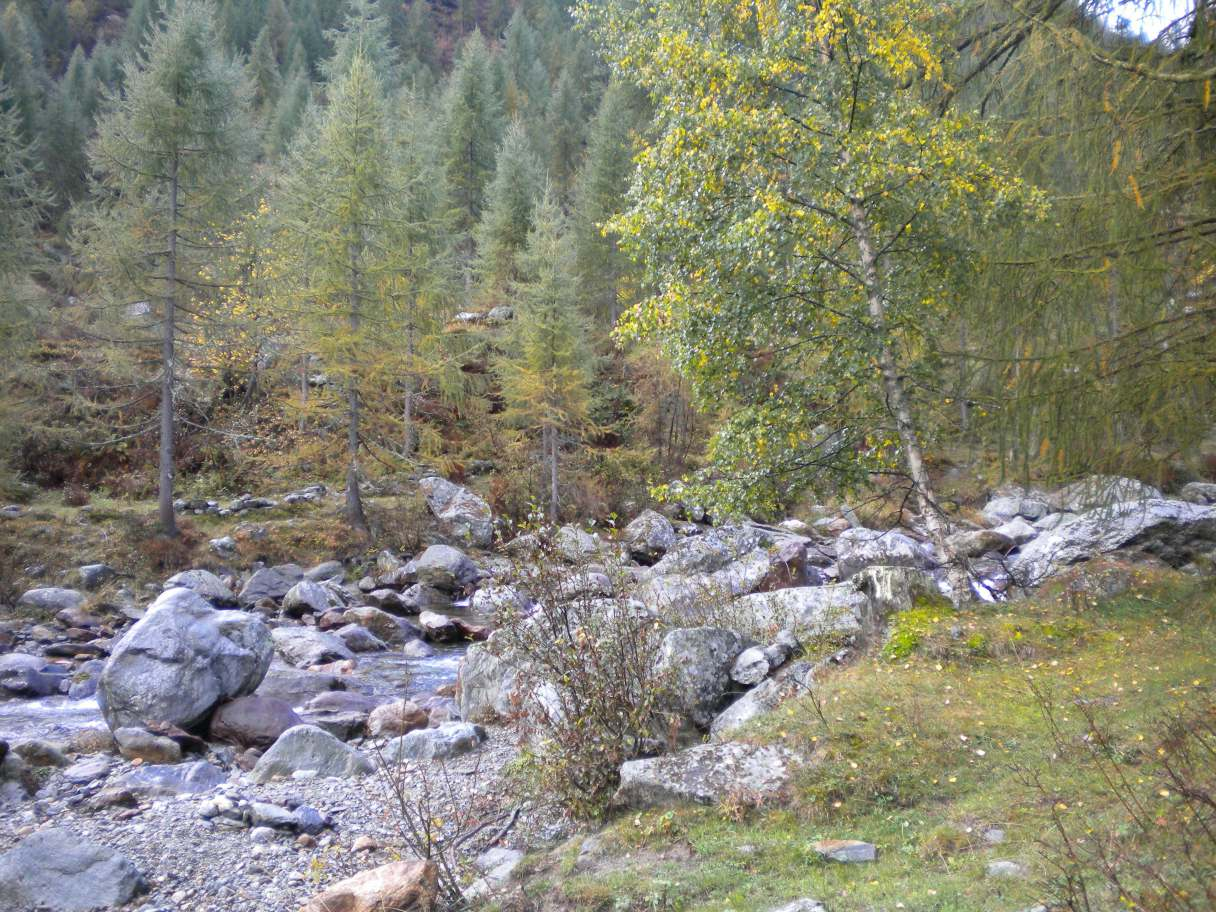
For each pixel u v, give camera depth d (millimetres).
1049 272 6383
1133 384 6098
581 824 6590
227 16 85938
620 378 39188
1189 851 3939
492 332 35375
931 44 9906
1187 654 7633
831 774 6180
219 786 8273
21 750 8656
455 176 51344
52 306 25219
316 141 30734
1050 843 4824
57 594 19094
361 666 14758
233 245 25219
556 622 7324
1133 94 5891
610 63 11906
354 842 6789
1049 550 14172
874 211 10633
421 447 30188
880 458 11039
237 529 24828
